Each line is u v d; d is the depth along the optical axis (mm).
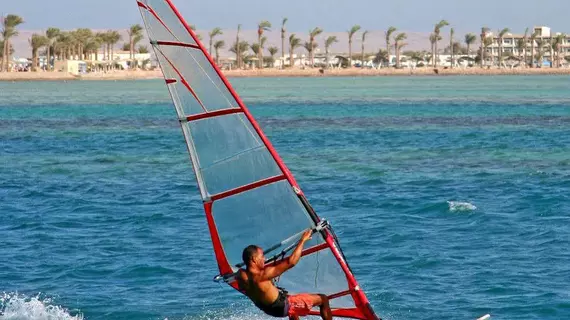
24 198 99562
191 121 40625
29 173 122812
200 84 40562
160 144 165125
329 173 120000
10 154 148500
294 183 40031
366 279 62250
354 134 184250
